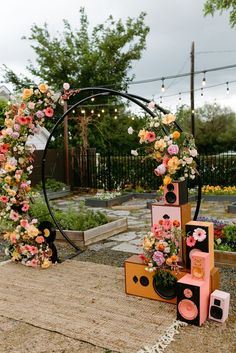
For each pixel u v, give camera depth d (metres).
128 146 21.06
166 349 2.78
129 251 5.41
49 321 3.28
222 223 5.91
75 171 14.31
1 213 5.04
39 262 4.76
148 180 12.84
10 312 3.48
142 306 3.53
